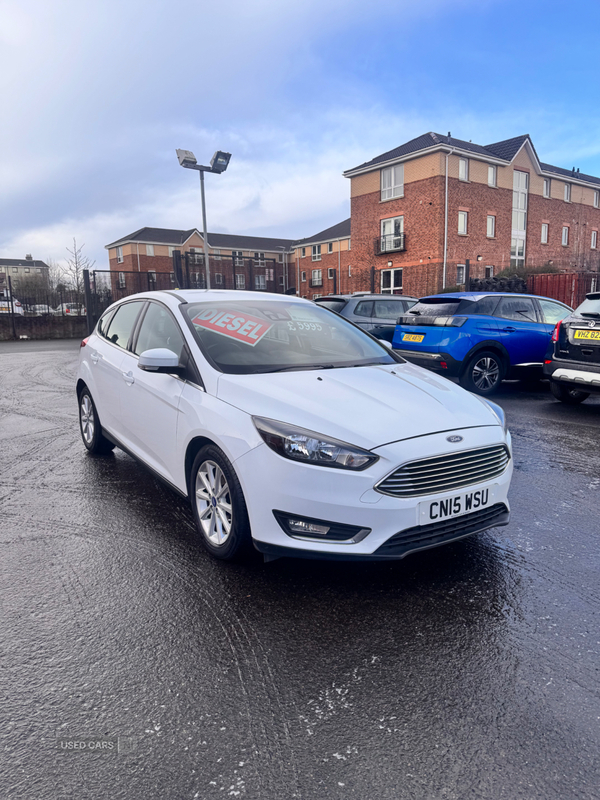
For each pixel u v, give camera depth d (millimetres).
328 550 2551
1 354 16484
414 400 3014
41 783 1645
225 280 25234
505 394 8664
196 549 3234
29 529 3520
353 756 1751
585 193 36781
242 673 2160
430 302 8609
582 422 6602
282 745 1796
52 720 1904
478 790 1622
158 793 1612
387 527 2547
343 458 2533
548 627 2471
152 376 3658
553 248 35031
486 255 30703
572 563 3088
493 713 1938
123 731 1854
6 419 6883
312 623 2500
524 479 4523
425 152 28438
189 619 2529
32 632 2422
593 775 1675
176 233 60844
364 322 10094
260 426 2703
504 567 3039
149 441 3727
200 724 1887
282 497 2598
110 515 3746
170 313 3830
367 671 2172
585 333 6793
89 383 4836
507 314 8336
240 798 1592
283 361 3438
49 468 4812
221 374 3150
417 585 2846
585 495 4160
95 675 2145
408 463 2568
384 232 31688
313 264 52875
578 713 1938
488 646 2330
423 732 1853
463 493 2717
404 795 1605
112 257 59969
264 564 3061
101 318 5125
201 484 3197
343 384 3127
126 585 2826
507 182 31547
